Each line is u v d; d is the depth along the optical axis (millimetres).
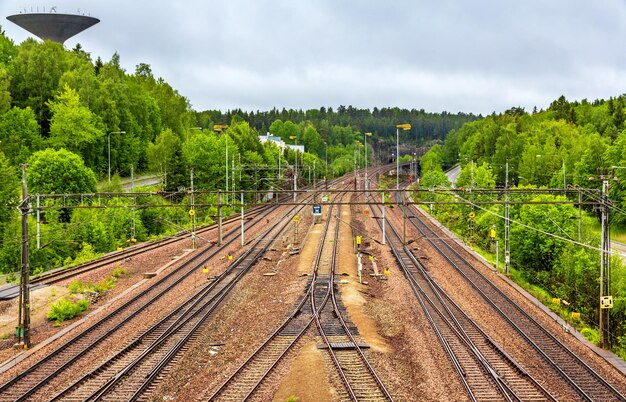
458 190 31672
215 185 87812
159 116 122188
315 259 50281
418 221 82250
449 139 197625
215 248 57344
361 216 88250
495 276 46375
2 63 93750
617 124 135625
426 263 51344
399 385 21625
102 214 60875
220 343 28094
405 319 31938
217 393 20766
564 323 33875
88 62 117125
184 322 31172
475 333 29703
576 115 161500
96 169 89812
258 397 20672
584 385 23234
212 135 94812
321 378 21453
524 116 190125
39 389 22297
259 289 40719
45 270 49625
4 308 35531
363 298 36531
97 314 33500
